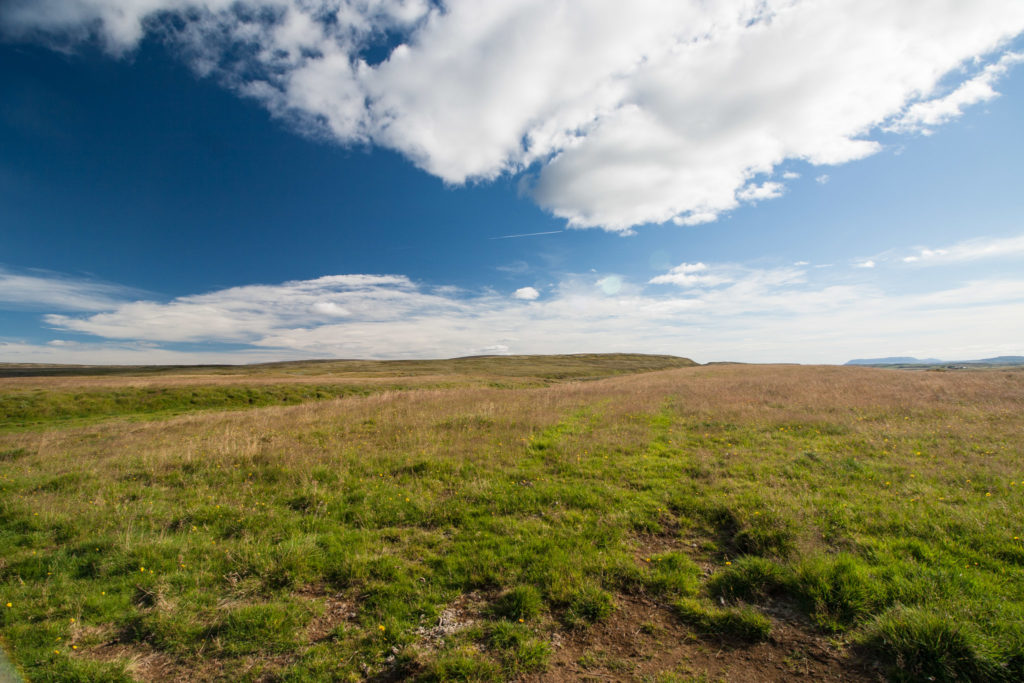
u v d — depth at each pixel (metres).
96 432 15.84
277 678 3.69
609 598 4.59
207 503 7.79
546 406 17.95
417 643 4.03
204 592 4.93
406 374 61.47
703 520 6.62
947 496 6.70
